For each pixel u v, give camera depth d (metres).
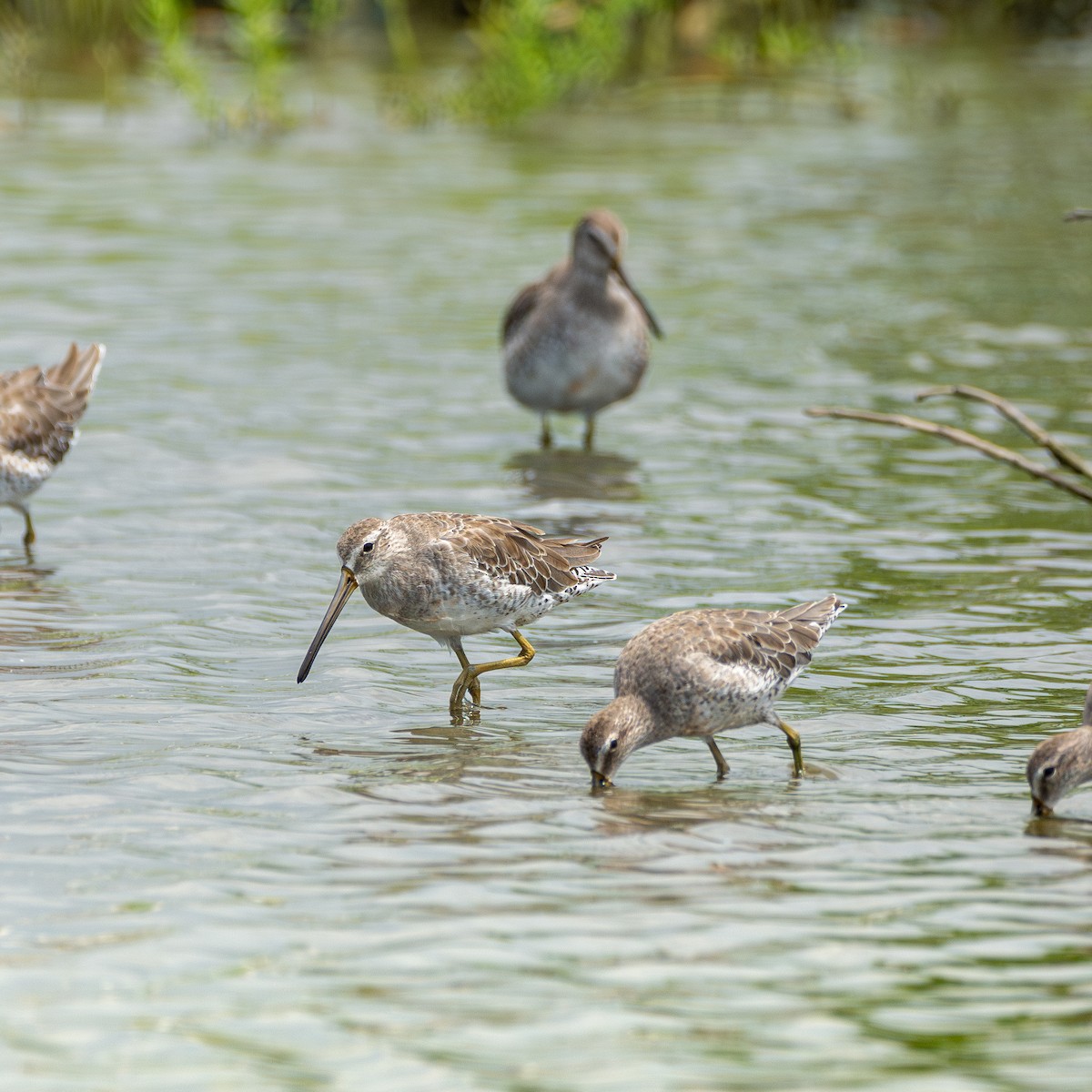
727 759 11.27
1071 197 31.44
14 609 13.94
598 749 10.57
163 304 24.23
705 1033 7.56
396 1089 7.11
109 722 11.61
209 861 9.35
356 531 12.20
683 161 34.47
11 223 28.48
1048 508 16.98
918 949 8.36
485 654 13.40
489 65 38.81
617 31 39.38
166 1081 7.17
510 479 17.83
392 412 20.12
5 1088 7.10
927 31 49.72
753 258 27.27
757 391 21.02
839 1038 7.51
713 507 16.98
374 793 10.43
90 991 7.89
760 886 9.10
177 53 35.84
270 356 22.08
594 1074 7.22
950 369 21.70
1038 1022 7.66
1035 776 10.18
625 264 26.75
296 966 8.15
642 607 14.27
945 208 30.66
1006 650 13.23
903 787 10.70
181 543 15.76
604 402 19.36
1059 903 8.91
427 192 31.47
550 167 33.78
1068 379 21.23
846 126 38.03
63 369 16.73
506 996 7.86
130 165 33.19
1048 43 48.72
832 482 17.81
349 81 41.84
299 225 28.91
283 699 12.19
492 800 10.35
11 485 15.53
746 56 43.88
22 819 9.88
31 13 43.38
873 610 14.12
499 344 22.95
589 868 9.32
